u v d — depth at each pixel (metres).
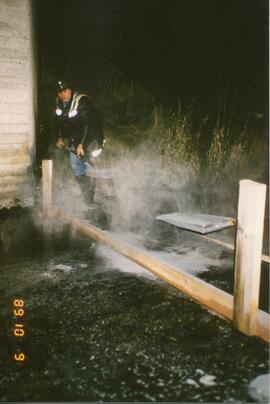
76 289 3.48
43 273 3.81
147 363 2.49
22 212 5.76
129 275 3.75
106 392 2.26
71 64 10.34
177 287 3.46
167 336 2.77
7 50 5.32
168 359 2.53
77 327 2.90
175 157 8.19
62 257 4.20
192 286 3.29
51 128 8.05
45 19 9.94
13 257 4.21
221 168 7.86
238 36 11.67
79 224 4.98
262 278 3.72
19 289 3.50
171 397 2.21
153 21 11.48
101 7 10.77
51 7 10.02
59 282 3.62
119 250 4.24
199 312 3.07
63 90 5.69
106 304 3.21
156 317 3.01
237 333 2.78
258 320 2.73
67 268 3.92
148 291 3.43
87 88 9.98
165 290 3.44
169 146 8.37
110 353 2.60
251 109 11.27
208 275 3.77
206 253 4.32
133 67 11.36
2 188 5.66
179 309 3.12
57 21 10.16
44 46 9.94
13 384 2.34
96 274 3.78
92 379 2.37
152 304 3.20
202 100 11.34
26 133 5.77
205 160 8.57
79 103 5.68
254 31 11.36
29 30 5.53
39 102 8.35
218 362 2.49
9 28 5.28
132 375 2.39
